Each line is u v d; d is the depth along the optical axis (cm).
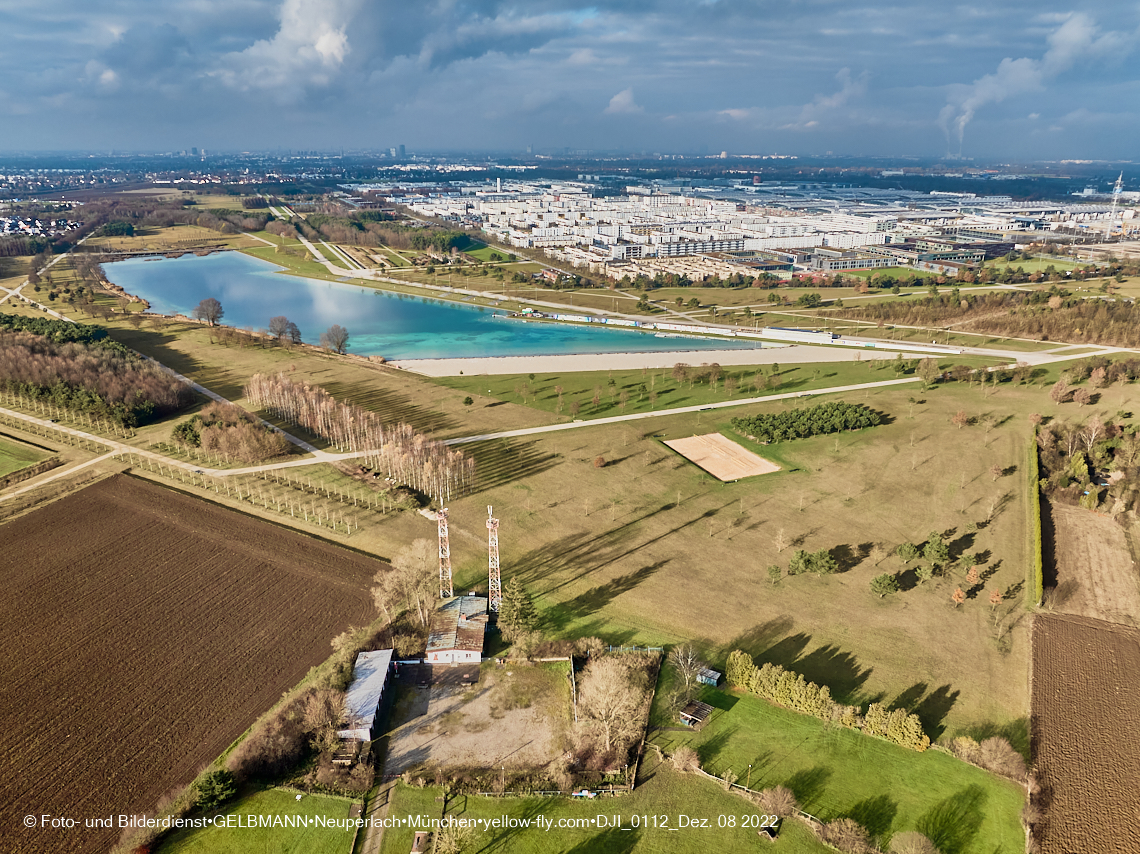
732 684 13662
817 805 11188
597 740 12369
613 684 12456
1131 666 14175
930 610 15838
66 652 14325
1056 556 18025
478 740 12475
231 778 11281
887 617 15588
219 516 19475
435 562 16600
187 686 13462
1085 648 14700
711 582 16775
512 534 18788
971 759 11919
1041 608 15938
